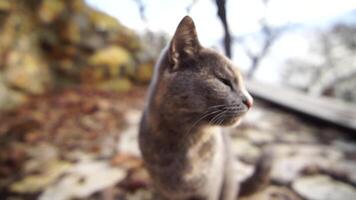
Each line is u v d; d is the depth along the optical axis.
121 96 0.71
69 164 0.44
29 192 0.39
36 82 0.68
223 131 0.33
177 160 0.27
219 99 0.25
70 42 0.73
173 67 0.25
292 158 0.45
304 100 0.67
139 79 0.80
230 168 0.33
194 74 0.25
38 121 0.54
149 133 0.27
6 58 0.62
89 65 0.75
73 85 0.74
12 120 0.54
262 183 0.35
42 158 0.46
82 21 0.75
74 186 0.39
